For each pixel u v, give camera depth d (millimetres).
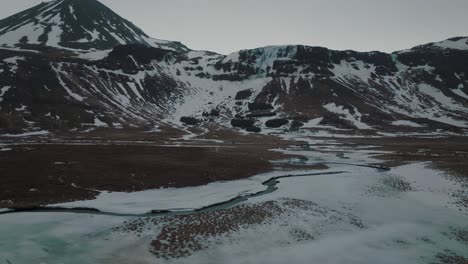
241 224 34812
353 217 38094
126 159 76375
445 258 27172
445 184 53594
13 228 33000
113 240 30203
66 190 47750
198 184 55719
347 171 71375
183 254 27297
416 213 39625
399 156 95250
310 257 27172
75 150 88125
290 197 46969
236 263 25844
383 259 26953
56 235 31312
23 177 53719
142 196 47219
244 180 60156
